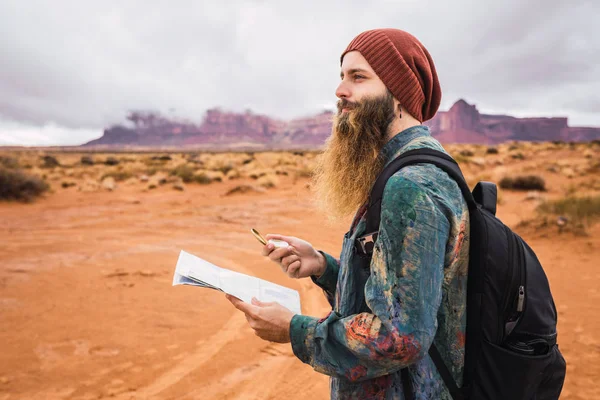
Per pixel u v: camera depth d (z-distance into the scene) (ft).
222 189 69.67
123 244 29.96
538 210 37.45
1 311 16.74
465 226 3.50
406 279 3.18
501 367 3.45
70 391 11.27
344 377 3.46
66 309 17.07
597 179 70.79
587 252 25.38
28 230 35.06
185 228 36.76
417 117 3.94
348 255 3.86
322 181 4.21
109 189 67.21
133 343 14.14
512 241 3.59
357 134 3.75
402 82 3.76
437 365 3.57
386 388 3.58
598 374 12.15
